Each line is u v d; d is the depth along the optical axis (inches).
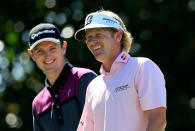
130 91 459.8
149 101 453.1
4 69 1140.5
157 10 1058.1
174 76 1083.9
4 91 1131.9
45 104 570.3
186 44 1057.5
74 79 559.8
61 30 1071.6
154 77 459.2
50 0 1088.2
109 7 1030.4
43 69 569.9
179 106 1057.5
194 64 1071.0
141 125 458.6
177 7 1051.3
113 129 458.9
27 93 1112.8
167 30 1061.8
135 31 1061.8
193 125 1043.9
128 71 467.5
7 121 1117.7
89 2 1059.9
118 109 460.1
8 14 1125.7
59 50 568.4
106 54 482.9
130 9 1030.4
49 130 567.5
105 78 481.4
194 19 1057.5
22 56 1128.2
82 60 995.9
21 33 1131.3
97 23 481.1
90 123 494.0
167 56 1073.5
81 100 551.2
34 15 1114.1
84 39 523.5
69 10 1085.1
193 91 1088.2
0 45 1140.5
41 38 562.9
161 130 449.1
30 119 1105.4
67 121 555.5
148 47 1066.7
